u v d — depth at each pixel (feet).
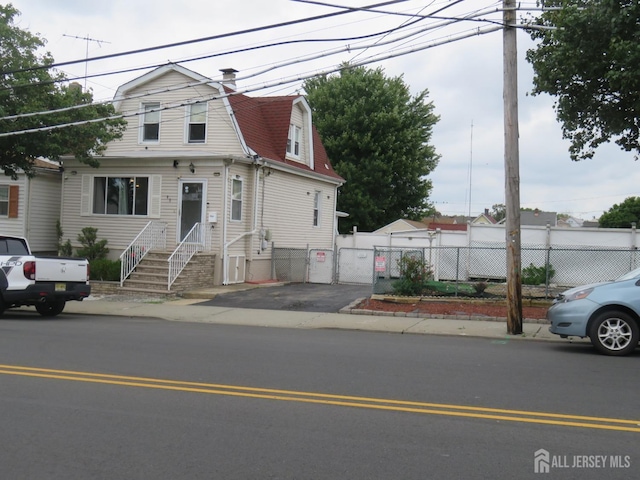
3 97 61.11
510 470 16.61
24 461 17.03
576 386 26.63
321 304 57.77
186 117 75.00
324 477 15.99
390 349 36.06
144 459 17.21
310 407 22.59
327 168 98.94
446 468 16.67
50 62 64.54
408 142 137.18
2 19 61.46
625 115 48.39
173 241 73.05
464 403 23.41
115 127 73.00
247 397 23.94
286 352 34.30
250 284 73.00
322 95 139.54
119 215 75.61
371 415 21.66
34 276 47.34
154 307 56.24
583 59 45.75
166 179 73.46
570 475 16.31
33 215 79.05
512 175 43.42
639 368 31.07
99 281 66.80
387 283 59.88
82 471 16.34
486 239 76.28
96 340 37.52
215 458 17.31
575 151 52.85
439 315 50.55
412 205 143.74
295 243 87.45
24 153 64.44
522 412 22.21
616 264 68.69
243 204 75.00
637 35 40.63
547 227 72.59
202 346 35.99
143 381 26.43
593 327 35.24
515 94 43.32
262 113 84.69
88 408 22.21
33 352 32.89
